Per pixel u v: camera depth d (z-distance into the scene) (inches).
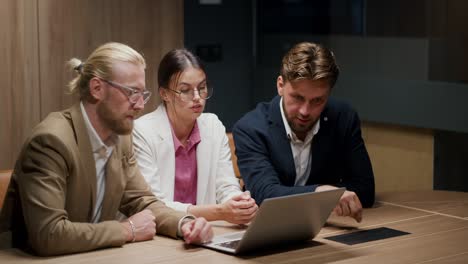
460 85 162.2
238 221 98.0
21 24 139.6
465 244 91.0
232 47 207.2
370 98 182.7
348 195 100.3
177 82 110.2
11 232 93.0
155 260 82.5
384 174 181.3
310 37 206.4
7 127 140.0
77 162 89.7
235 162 130.8
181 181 114.2
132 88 89.8
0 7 137.0
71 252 85.3
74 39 146.3
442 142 169.6
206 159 115.3
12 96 139.9
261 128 114.0
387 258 84.7
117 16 151.6
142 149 110.2
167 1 158.2
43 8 141.8
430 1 181.6
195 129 115.6
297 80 103.9
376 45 186.1
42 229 84.4
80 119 90.8
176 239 92.5
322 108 108.0
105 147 93.4
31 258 84.0
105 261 82.1
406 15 187.3
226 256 84.7
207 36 202.1
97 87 89.7
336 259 84.1
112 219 95.8
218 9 203.0
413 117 172.2
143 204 98.3
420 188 172.6
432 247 89.5
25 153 88.4
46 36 142.7
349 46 194.1
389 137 179.6
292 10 211.9
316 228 91.8
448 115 164.9
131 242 90.4
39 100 143.2
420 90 170.6
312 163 114.7
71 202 90.7
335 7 203.5
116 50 90.1
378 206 113.0
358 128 118.1
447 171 170.6
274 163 113.7
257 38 210.5
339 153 117.3
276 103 115.0
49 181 86.6
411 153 174.4
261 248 87.4
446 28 178.2
